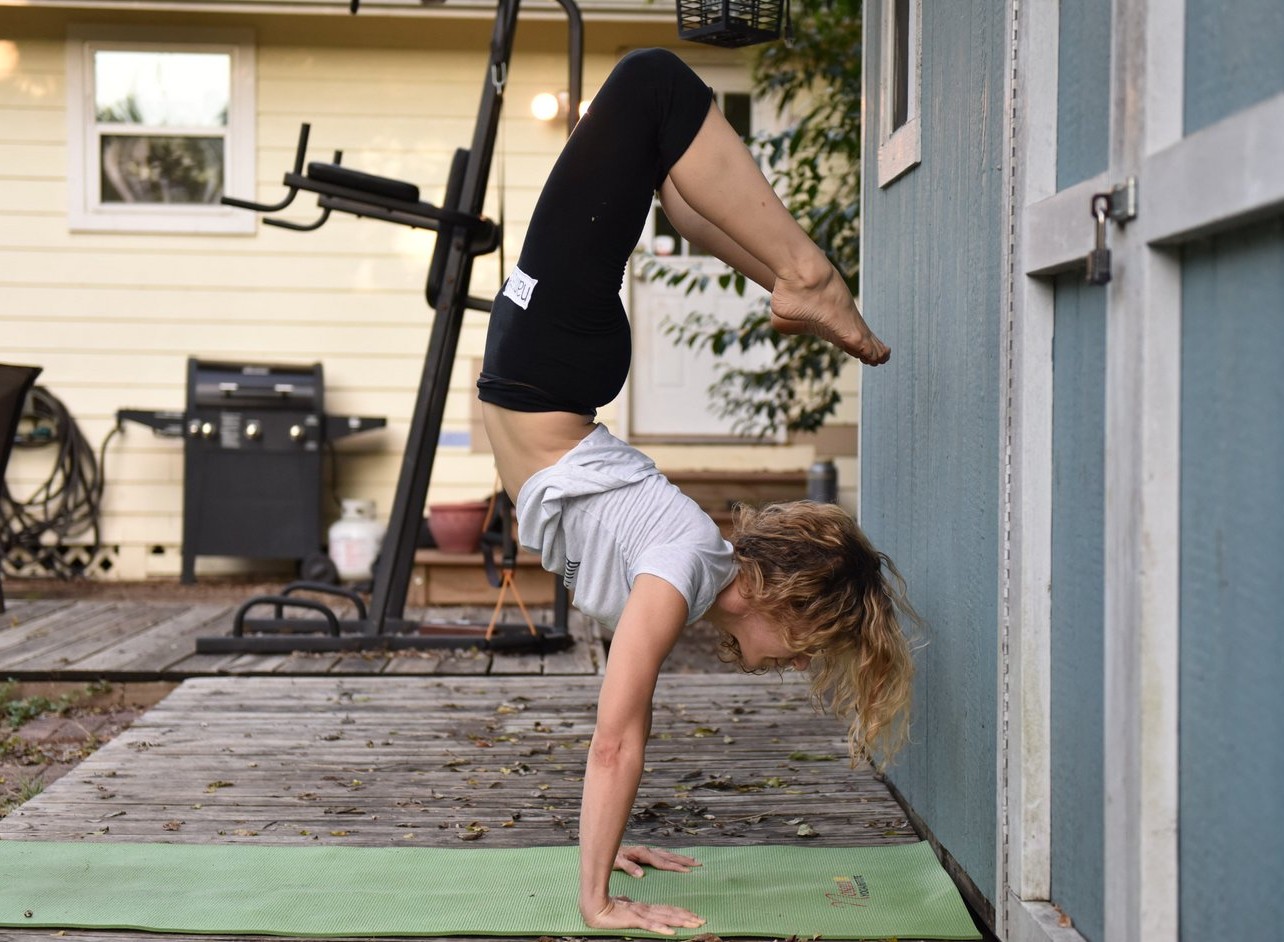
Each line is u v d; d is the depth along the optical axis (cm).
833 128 549
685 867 241
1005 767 208
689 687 410
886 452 298
